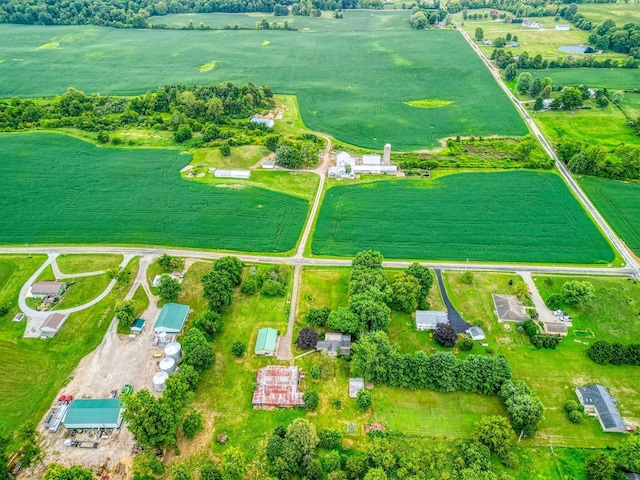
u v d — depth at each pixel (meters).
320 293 120.81
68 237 139.00
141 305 115.81
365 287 113.19
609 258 131.75
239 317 113.50
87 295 119.12
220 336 108.56
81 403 90.62
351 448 86.62
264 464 83.75
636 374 100.31
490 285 123.38
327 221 147.38
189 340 99.19
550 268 128.88
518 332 110.06
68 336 108.00
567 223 145.25
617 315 114.50
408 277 115.62
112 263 129.38
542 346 106.19
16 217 146.62
